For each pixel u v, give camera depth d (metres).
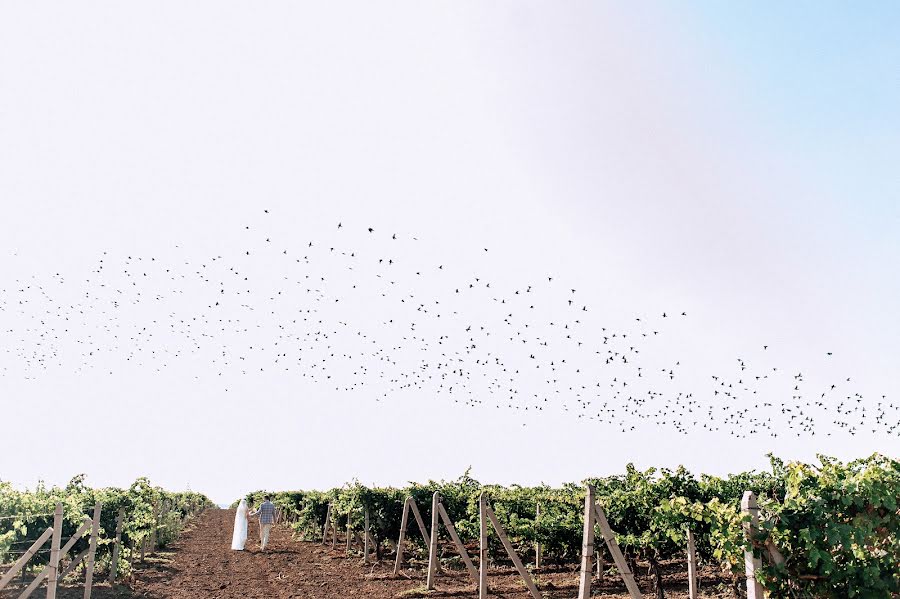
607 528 8.79
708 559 14.82
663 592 13.45
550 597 13.96
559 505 17.38
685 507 7.77
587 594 8.71
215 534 34.66
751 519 6.71
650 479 12.98
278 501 41.31
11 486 14.87
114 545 16.14
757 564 6.71
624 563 8.68
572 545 16.22
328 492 28.59
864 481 6.73
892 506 6.62
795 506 6.93
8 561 13.69
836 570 6.69
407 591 14.84
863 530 6.61
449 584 15.88
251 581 17.09
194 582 16.91
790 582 6.80
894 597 6.71
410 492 20.45
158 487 24.47
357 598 14.45
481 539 13.09
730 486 12.29
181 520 35.53
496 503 19.20
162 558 21.77
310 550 24.97
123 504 17.25
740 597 12.50
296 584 16.53
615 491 14.34
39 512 14.16
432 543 15.37
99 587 15.59
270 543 28.62
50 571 10.31
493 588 15.12
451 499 20.34
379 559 20.38
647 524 13.25
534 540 17.58
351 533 23.11
